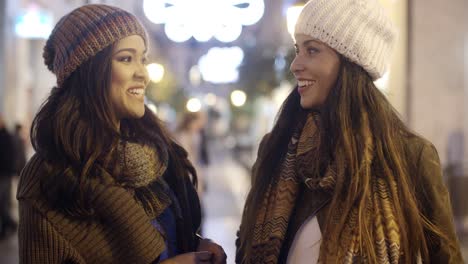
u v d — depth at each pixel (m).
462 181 6.05
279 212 2.00
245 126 36.72
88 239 1.90
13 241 8.00
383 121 1.96
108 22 1.98
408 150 1.98
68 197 1.87
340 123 1.94
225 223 9.85
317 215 1.94
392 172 1.92
